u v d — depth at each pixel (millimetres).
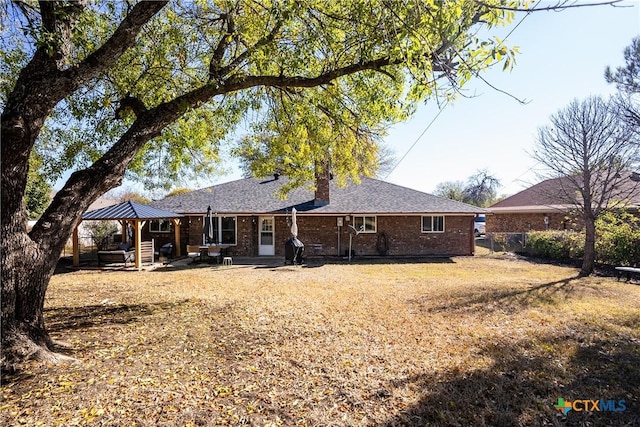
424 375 4020
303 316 6547
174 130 7863
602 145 11141
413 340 5219
